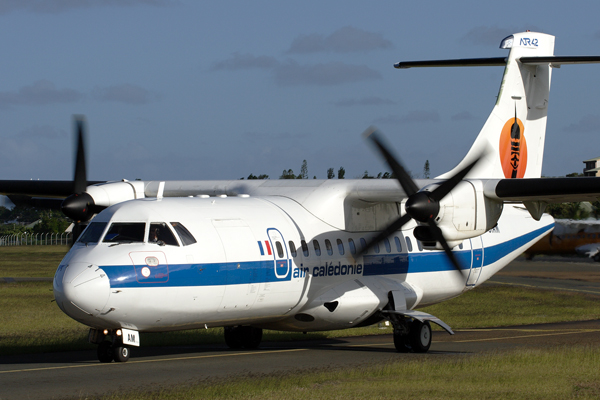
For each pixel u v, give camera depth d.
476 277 66.94
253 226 50.72
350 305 55.00
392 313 56.19
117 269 42.72
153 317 44.47
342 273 55.75
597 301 104.75
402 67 66.94
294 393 35.38
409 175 51.97
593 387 38.53
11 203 66.50
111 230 45.41
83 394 34.59
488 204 52.75
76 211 53.19
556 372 42.84
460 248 64.56
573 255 129.62
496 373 42.28
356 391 36.25
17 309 88.12
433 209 49.56
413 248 61.50
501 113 64.44
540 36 67.38
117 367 44.12
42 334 66.62
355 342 63.25
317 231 55.03
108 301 42.03
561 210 135.50
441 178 60.84
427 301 63.75
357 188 56.00
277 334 68.81
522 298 108.62
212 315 47.78
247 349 56.88
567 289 121.25
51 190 63.88
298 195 57.03
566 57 63.31
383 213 59.75
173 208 47.97
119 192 57.50
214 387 36.12
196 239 46.72
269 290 50.38
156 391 35.22
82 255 43.66
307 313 54.31
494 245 68.19
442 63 66.19
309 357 50.84
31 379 39.09
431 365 44.75
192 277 45.56
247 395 34.72
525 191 50.81
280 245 51.53
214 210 50.03
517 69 65.75
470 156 61.56
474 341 62.62
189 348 57.44
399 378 40.25
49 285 123.50
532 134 67.75
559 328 74.19
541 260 135.38
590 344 58.66
